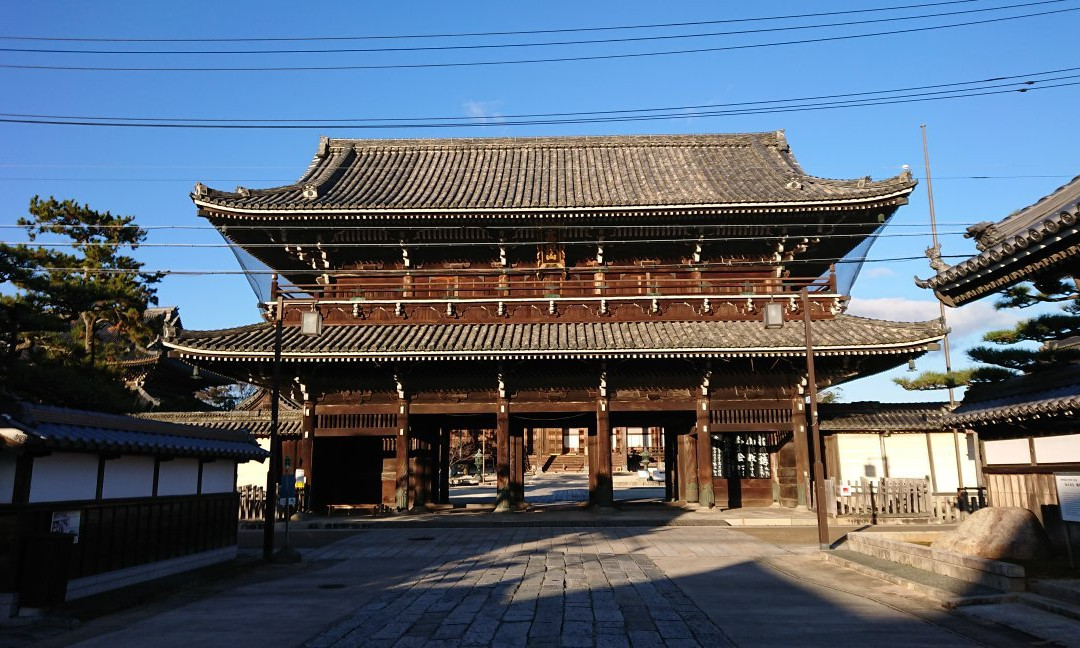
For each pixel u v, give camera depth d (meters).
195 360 30.12
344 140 42.50
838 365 31.98
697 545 23.09
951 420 18.33
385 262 34.66
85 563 14.18
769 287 34.03
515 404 33.19
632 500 43.94
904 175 30.25
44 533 12.88
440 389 33.19
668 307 33.22
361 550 23.12
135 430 15.95
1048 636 10.66
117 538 15.28
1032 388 16.22
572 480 81.38
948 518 30.19
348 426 33.06
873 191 30.42
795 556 20.59
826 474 34.12
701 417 32.78
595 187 36.50
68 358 36.28
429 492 38.34
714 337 30.92
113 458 15.14
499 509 32.78
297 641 11.11
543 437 103.75
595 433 33.84
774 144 41.91
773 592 15.05
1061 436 15.23
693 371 32.78
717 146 42.56
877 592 14.97
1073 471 14.84
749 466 35.38
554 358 30.48
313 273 35.56
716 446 35.50
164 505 17.19
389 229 32.78
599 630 11.60
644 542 23.95
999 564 13.42
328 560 21.05
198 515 18.84
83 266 42.41
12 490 12.48
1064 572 13.86
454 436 97.50
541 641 10.89
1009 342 27.02
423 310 33.22
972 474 32.91
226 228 32.16
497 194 35.25
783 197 31.81
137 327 47.03
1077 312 23.36
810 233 33.38
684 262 34.56
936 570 15.91
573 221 32.41
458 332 32.12
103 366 36.00
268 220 31.78
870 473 33.28
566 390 33.12
